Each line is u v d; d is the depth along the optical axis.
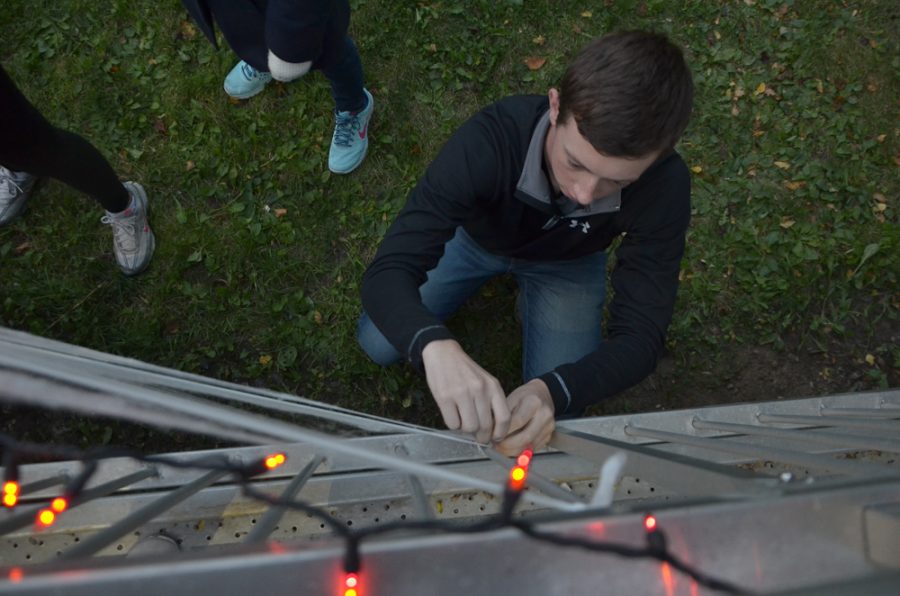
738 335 2.76
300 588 0.56
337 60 2.16
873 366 2.78
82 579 0.52
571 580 0.60
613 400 2.64
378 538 0.58
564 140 1.37
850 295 2.85
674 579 0.61
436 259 1.69
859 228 2.92
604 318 2.73
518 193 1.69
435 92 2.92
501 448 1.43
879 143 3.05
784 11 3.15
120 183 2.32
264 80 2.76
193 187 2.70
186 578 0.54
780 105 3.05
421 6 2.97
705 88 3.03
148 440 2.39
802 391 2.73
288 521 1.66
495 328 2.66
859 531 0.63
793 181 2.96
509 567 0.59
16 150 1.80
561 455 1.81
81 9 2.80
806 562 0.62
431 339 1.42
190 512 1.62
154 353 2.51
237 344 2.55
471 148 1.65
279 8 1.67
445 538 0.58
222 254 2.62
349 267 2.68
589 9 3.06
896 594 0.49
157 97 2.78
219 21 1.92
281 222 2.69
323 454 1.59
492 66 2.97
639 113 1.24
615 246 2.80
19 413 2.32
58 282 2.52
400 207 2.77
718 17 3.12
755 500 0.62
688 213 1.74
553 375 1.61
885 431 1.64
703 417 2.02
